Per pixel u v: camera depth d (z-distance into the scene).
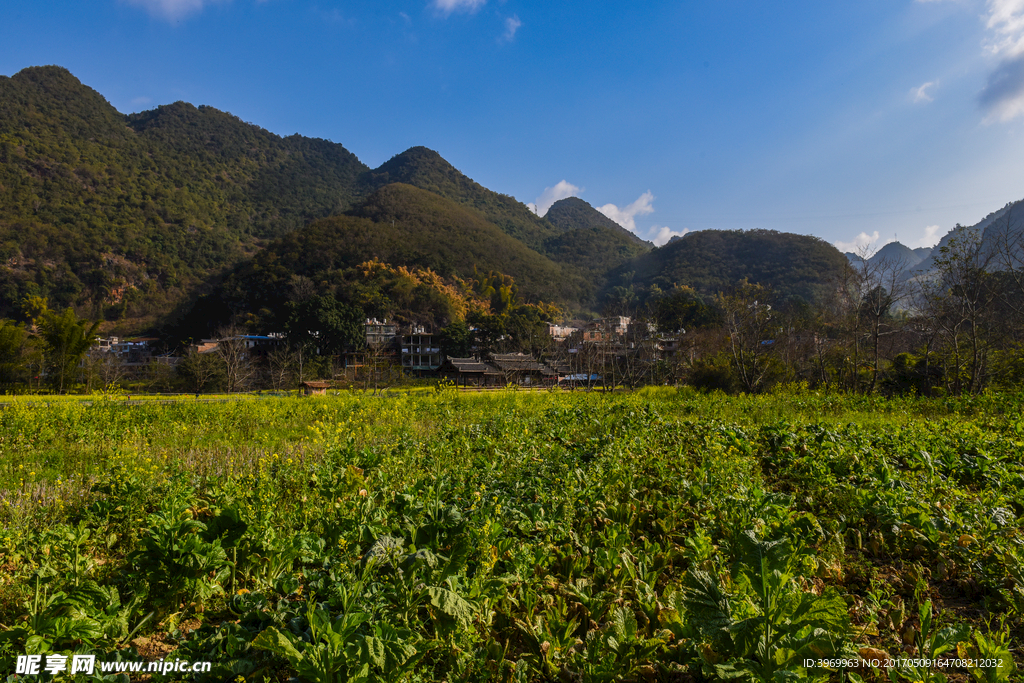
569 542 4.39
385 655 2.47
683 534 4.83
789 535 4.41
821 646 2.31
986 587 3.91
